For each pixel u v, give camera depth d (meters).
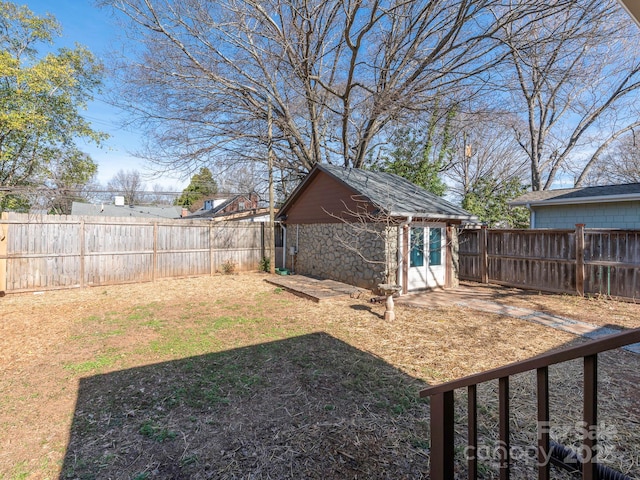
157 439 2.50
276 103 13.32
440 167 14.71
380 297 6.96
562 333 4.85
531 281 8.02
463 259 9.57
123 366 3.79
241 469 2.19
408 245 7.94
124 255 9.33
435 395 1.42
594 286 6.93
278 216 11.76
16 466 2.21
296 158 14.59
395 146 14.74
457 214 8.29
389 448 2.38
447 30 10.87
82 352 4.20
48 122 13.98
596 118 14.79
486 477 2.10
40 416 2.80
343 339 4.71
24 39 13.53
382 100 10.67
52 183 15.89
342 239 9.09
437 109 11.16
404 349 4.31
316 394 3.17
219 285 9.16
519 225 14.45
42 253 8.16
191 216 26.52
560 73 10.44
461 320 5.60
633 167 17.97
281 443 2.45
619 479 1.21
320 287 8.23
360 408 2.92
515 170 18.44
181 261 10.36
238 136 12.84
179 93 11.62
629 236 6.46
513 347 4.34
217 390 3.25
